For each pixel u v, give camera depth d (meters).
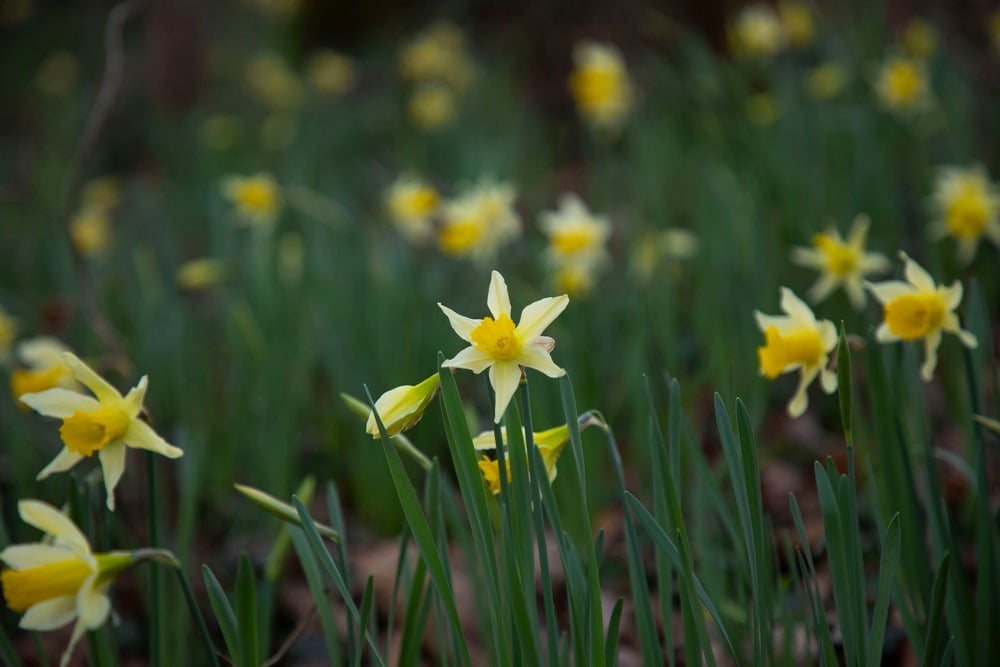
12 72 12.14
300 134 7.99
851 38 5.27
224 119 8.17
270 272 3.96
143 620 2.75
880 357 1.71
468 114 7.71
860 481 2.62
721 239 3.60
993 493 2.49
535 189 6.45
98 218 5.07
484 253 3.77
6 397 3.43
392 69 9.80
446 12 9.73
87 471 3.05
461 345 3.43
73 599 1.31
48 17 12.78
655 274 3.38
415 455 1.62
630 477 3.07
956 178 3.12
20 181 8.49
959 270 3.21
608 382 3.33
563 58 8.13
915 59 4.82
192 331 3.62
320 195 5.53
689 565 1.39
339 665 1.68
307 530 1.39
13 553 1.29
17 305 4.57
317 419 3.62
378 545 3.00
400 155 6.90
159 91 9.61
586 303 3.59
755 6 6.86
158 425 3.54
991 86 5.43
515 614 1.33
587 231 3.54
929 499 1.71
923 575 1.72
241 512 3.17
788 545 1.72
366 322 3.43
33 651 2.64
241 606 1.52
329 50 11.22
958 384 2.55
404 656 1.66
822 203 4.06
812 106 4.94
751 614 1.96
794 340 1.79
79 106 10.23
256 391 3.49
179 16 9.52
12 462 2.76
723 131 4.25
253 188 4.26
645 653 1.48
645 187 4.69
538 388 2.73
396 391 1.35
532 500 1.40
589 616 1.36
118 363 3.13
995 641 1.60
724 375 2.89
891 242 3.71
